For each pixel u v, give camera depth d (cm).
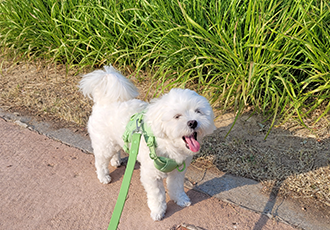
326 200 73
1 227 68
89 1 129
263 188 78
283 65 93
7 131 104
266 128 99
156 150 64
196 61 108
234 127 101
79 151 95
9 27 147
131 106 72
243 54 105
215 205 74
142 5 119
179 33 108
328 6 88
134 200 76
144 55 123
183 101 60
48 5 144
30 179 83
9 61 154
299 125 98
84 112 114
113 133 73
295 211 71
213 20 107
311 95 95
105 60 129
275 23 103
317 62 95
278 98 94
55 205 75
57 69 143
